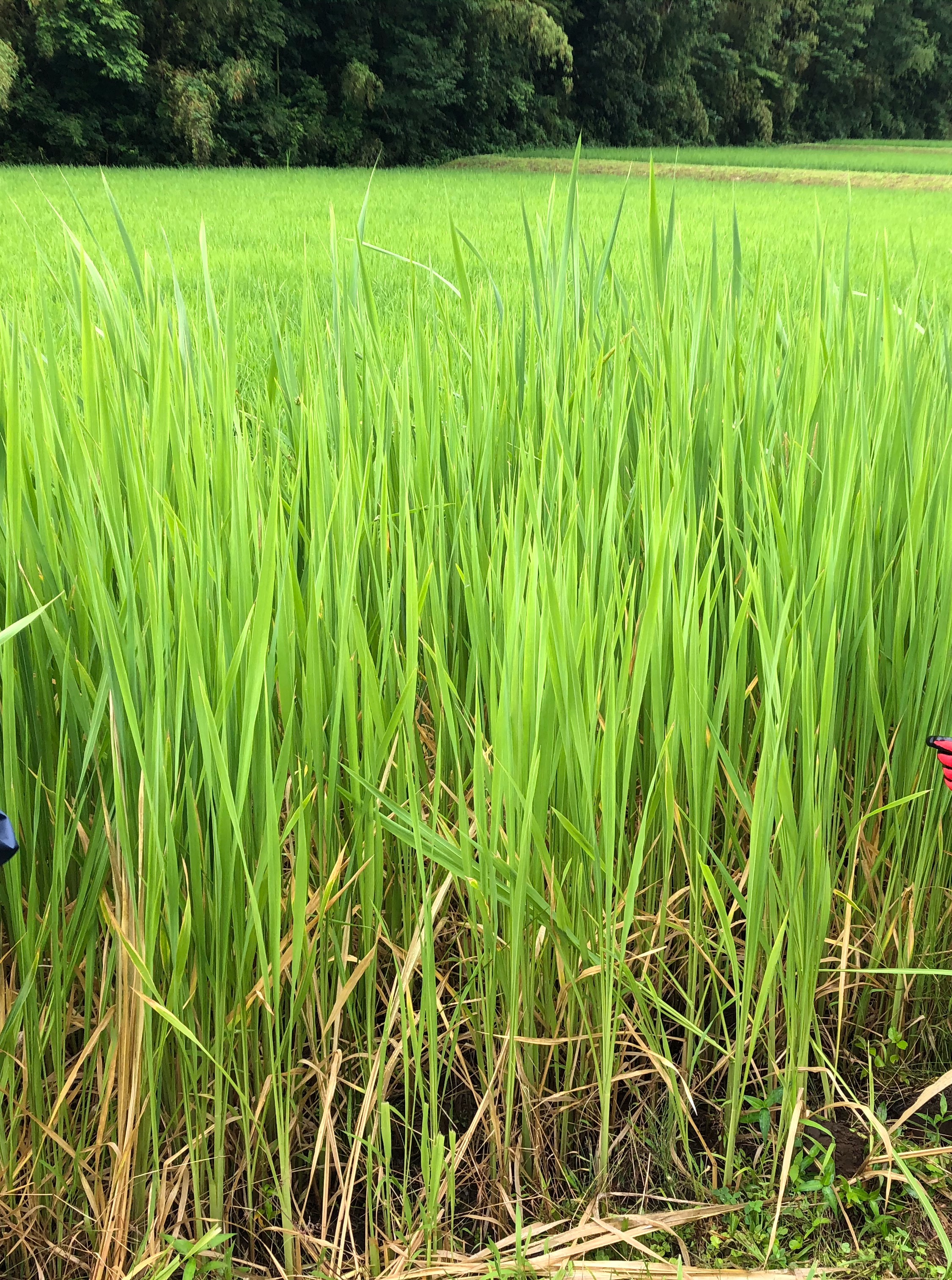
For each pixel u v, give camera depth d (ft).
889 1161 5.96
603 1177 5.68
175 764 4.71
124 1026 5.10
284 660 4.87
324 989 5.42
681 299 8.79
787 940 5.87
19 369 6.42
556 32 118.62
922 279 10.00
